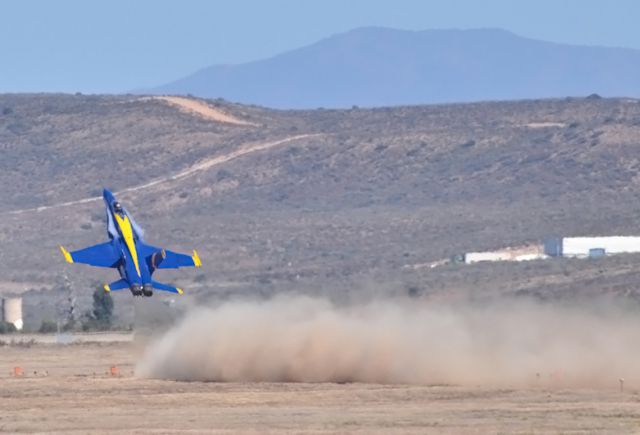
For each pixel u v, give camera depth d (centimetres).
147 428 14825
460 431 14262
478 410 15912
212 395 17812
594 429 14300
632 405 16238
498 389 17988
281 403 16938
